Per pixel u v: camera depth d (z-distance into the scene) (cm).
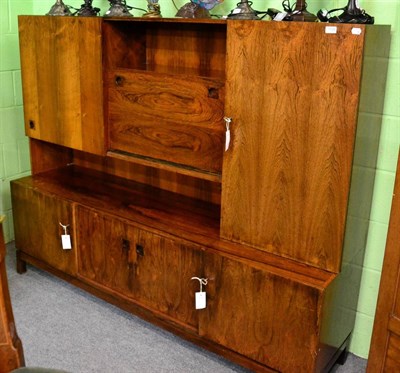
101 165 297
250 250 207
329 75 174
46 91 262
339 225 186
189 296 221
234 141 200
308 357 192
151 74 222
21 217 282
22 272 294
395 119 201
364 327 231
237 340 210
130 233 234
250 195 202
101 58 234
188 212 244
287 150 189
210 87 206
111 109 241
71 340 238
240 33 187
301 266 196
